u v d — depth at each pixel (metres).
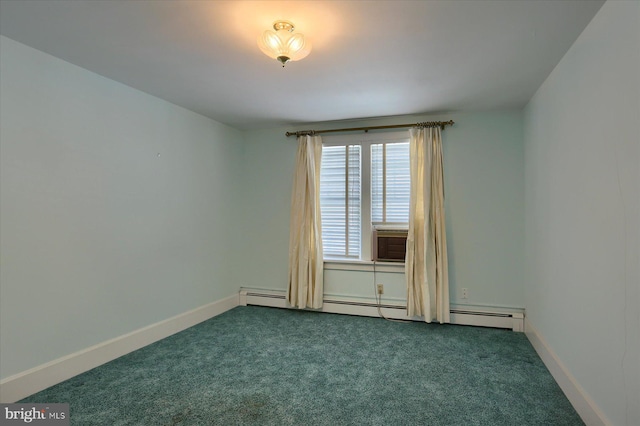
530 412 1.91
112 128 2.65
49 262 2.21
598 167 1.68
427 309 3.38
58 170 2.27
